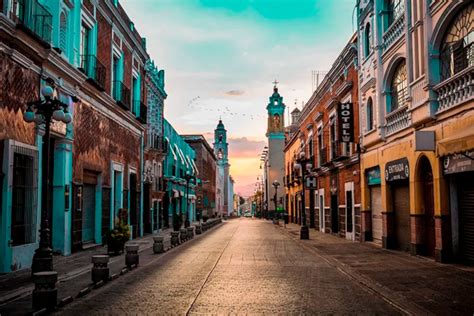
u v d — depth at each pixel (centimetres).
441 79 1387
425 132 1370
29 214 1374
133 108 2762
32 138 1399
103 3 2094
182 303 866
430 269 1262
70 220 1733
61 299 872
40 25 1435
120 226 1745
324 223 3228
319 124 3297
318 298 920
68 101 1697
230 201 14712
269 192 8012
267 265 1449
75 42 1780
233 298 916
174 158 4300
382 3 1906
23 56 1325
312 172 3478
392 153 1789
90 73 1930
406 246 1742
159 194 3594
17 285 1041
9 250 1228
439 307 818
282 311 801
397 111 1684
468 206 1293
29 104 1147
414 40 1520
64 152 1680
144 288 1032
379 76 1902
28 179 1383
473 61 1220
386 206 1872
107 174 2212
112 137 2302
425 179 1534
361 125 2191
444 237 1345
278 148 7994
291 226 4419
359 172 2262
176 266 1426
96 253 1759
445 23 1342
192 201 6178
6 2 1219
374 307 837
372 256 1639
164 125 3875
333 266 1419
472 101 1177
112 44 2278
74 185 1772
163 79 3647
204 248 2092
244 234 3247
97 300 902
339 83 2661
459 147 1152
